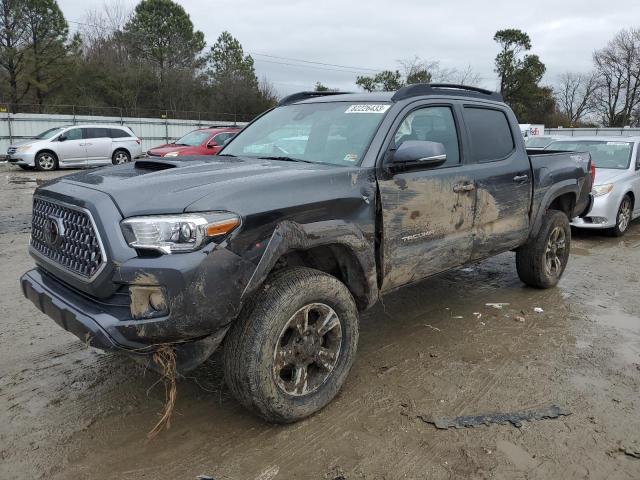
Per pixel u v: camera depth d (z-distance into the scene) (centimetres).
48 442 286
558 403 327
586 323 463
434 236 379
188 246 247
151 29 5288
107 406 322
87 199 266
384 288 352
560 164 529
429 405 323
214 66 5622
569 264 674
